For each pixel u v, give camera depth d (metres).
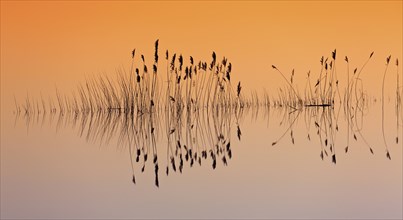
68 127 34.44
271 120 36.53
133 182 21.61
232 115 38.91
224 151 27.20
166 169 23.67
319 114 39.00
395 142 28.88
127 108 40.03
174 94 39.66
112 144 29.00
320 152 26.70
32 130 33.31
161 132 32.34
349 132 31.75
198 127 33.88
